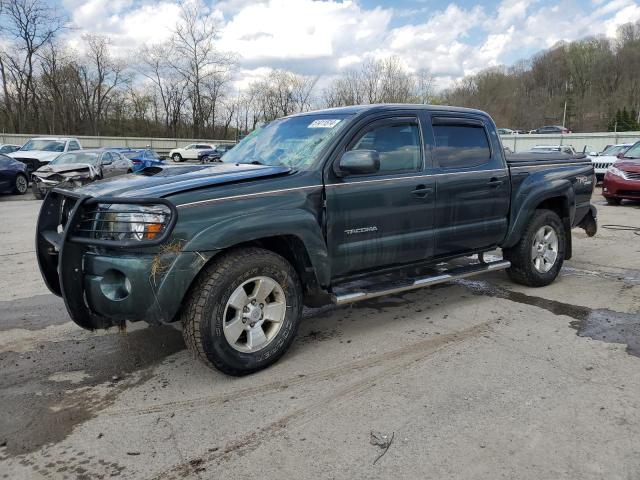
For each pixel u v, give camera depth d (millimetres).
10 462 2695
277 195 3605
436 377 3551
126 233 3191
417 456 2672
